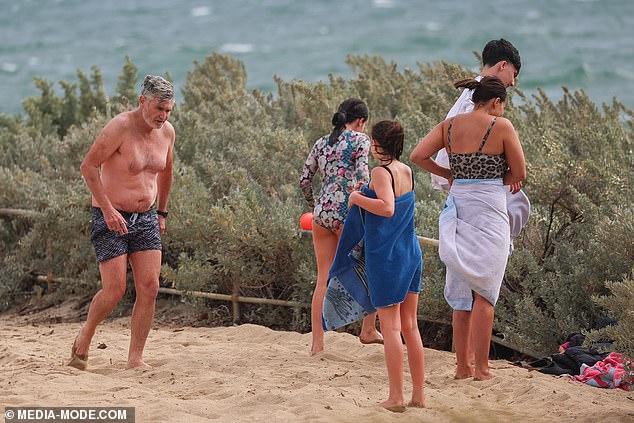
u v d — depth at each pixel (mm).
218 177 37469
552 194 30328
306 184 27547
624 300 21281
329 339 28688
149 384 23656
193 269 33406
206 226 33906
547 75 137000
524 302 28297
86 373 24656
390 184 21016
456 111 24781
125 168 24953
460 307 24328
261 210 33188
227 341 29719
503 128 23125
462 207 23578
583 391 23047
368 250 21078
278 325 33844
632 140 37844
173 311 35406
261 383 23281
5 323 35344
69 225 36562
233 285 34031
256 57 171625
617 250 26969
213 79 53031
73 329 32844
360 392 22547
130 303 36031
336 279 22062
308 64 160250
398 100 45031
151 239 25562
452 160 23781
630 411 20922
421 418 20219
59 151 42344
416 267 21391
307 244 33156
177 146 41094
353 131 26953
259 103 46906
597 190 30422
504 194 23672
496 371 24828
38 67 170500
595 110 40500
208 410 20656
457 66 40500
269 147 38281
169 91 24609
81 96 53219
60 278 37438
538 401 21969
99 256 25172
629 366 22000
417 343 21453
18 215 38188
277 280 34156
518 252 29328
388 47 178500
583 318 27469
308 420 19703
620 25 195125
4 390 22562
